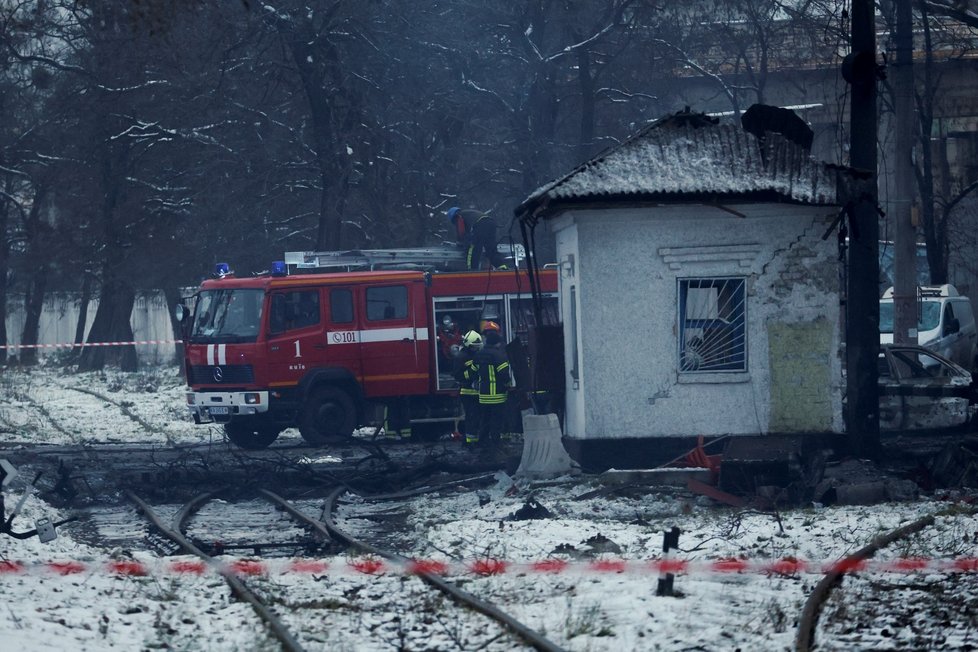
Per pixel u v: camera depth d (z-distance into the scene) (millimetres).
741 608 16688
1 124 85938
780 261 33656
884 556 20266
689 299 34156
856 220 32688
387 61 62781
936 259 70000
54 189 86438
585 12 66000
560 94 69625
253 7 56719
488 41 66125
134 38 30516
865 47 32750
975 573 18844
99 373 96625
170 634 15797
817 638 14711
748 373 33656
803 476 31000
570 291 36031
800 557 20734
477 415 39375
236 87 64250
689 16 70875
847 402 33344
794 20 72000
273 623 15469
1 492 22516
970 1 63500
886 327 55094
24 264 90062
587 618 15875
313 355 42594
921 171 76000
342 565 21344
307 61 59188
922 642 14586
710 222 33750
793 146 33688
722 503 29062
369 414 43406
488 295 43781
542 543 22984
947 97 89062
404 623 16172
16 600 16875
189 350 43031
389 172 65000
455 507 29562
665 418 33781
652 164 33469
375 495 33062
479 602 16703
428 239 66938
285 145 65250
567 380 36500
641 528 24953
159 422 55281
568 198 32656
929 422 37500
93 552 23125
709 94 89500
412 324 43469
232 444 45156
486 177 68938
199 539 25172
